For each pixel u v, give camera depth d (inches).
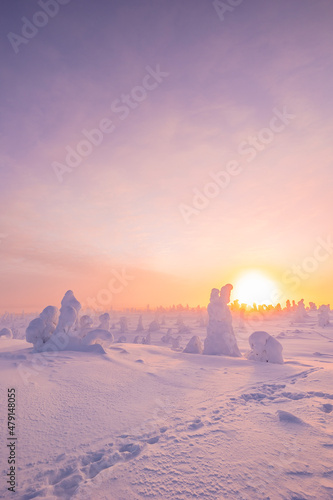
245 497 91.5
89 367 307.7
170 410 189.8
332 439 131.0
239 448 126.9
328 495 89.8
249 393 224.2
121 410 189.0
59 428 158.2
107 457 125.3
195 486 99.7
